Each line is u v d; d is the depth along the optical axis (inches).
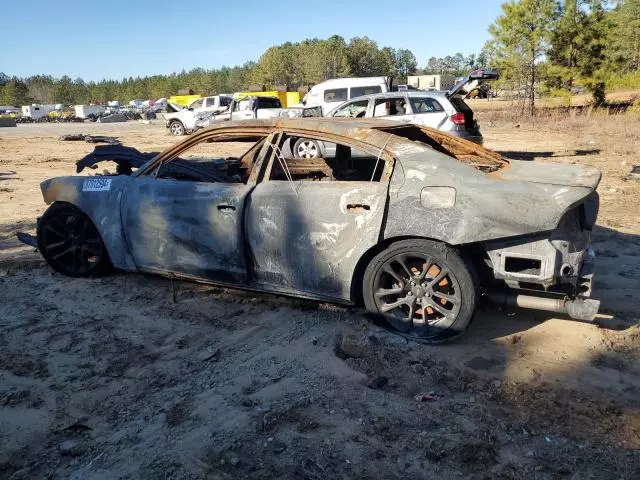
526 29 1239.5
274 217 151.9
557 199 127.1
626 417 111.7
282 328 155.7
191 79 5310.0
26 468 101.2
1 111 2989.7
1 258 224.2
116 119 2009.1
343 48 3614.7
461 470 97.4
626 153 578.2
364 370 131.7
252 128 165.0
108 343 148.3
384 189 140.2
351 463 99.6
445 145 178.1
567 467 97.3
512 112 1311.5
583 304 135.6
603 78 1217.4
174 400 121.0
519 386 123.6
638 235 249.9
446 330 139.9
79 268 197.3
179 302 175.5
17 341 150.0
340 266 145.6
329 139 154.0
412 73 5187.0
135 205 175.6
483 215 130.6
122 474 98.4
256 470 98.3
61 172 523.2
